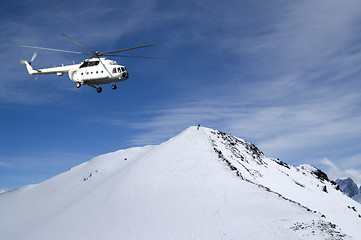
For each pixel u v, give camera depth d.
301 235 21.03
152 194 35.38
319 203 48.25
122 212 33.59
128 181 40.59
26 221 54.81
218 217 26.83
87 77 38.12
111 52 36.47
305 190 54.16
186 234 25.73
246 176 43.41
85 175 74.88
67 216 39.78
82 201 43.31
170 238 25.94
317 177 76.69
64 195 65.88
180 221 28.20
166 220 29.11
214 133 58.59
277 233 21.84
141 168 43.28
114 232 30.12
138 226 29.62
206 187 33.69
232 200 29.59
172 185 36.03
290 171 69.38
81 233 32.84
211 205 29.58
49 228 38.28
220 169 38.25
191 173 38.03
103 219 33.75
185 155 43.62
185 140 49.81
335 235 20.81
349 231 37.69
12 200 74.50
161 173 40.00
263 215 25.14
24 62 45.75
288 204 26.59
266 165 61.00
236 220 25.42
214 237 24.00
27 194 77.00
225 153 48.69
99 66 37.62
